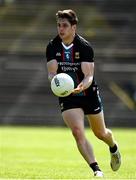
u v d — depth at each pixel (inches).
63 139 2348.7
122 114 3545.8
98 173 988.6
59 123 3501.5
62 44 996.6
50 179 973.2
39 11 4190.5
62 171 1176.8
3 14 4156.0
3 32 4018.2
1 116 3563.0
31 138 2385.6
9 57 3855.8
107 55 3863.2
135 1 4163.4
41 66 3786.9
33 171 1170.6
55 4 4232.3
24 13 4165.8
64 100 986.7
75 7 4205.2
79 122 977.5
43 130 2989.7
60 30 973.2
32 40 3981.3
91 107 1005.2
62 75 941.2
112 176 1037.8
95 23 4082.2
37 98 3624.5
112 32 4001.0
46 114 3535.9
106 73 3757.4
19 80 3715.6
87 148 983.6
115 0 4180.6
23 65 3794.3
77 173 1122.7
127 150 1849.2
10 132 2773.1
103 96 3629.4
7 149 1859.0
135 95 3649.1
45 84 3690.9
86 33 4003.4
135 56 3863.2
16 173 1113.4
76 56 992.9
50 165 1342.3
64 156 1628.9
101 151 1801.2
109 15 4119.1
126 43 3934.5
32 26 4079.7
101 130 1039.6
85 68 988.6
